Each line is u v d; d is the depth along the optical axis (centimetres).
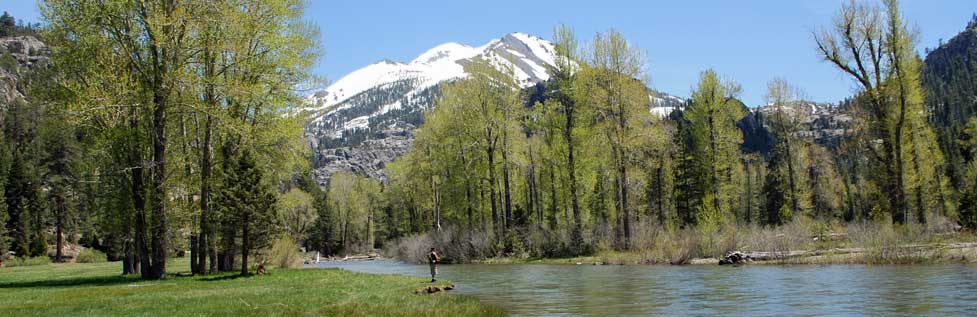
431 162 5500
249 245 2820
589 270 2958
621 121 3794
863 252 2702
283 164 3075
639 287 1984
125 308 1456
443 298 1706
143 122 2631
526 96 4416
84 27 2325
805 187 5409
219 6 2458
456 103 4472
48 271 4441
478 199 5325
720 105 4641
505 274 2894
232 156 2945
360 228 10231
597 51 3834
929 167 4009
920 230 2994
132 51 2434
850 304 1403
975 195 3631
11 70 12725
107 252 7438
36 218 7875
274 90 2791
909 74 3338
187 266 4447
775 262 2875
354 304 1549
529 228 4466
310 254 9031
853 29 3403
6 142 10206
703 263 3127
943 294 1520
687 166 5541
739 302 1516
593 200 5334
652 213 5647
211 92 2623
